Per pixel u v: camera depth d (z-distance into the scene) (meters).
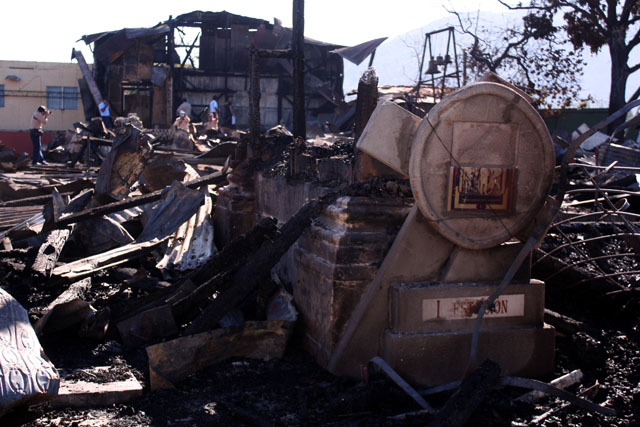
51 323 5.02
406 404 4.02
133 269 6.97
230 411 3.87
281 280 6.11
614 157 11.91
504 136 4.18
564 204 7.51
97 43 39.69
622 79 28.12
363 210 4.45
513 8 25.83
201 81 41.84
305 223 4.98
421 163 4.07
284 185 6.55
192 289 5.29
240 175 7.86
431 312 4.24
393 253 4.29
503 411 3.89
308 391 4.18
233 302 4.93
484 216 4.22
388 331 4.28
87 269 6.45
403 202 4.58
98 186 8.74
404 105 4.95
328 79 43.94
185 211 8.00
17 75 46.88
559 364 4.64
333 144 6.39
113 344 5.00
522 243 4.42
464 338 4.28
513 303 4.39
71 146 24.50
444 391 4.19
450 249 4.34
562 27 26.97
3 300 3.71
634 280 5.75
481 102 4.10
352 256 4.43
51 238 7.30
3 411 3.05
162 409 3.94
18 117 47.31
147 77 39.78
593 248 5.96
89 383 4.14
